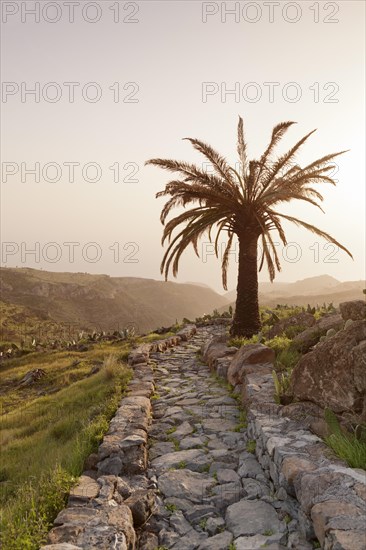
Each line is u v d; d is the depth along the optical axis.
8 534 4.11
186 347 18.61
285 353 10.38
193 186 17.48
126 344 24.20
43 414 13.05
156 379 12.37
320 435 5.66
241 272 18.22
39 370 19.70
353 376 5.59
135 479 5.82
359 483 4.09
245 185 18.09
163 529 4.63
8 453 9.91
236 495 5.20
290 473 4.57
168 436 7.59
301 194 18.58
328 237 17.72
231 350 13.37
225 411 8.80
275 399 7.33
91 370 18.28
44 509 4.68
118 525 4.18
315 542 3.92
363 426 5.14
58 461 7.15
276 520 4.50
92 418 9.54
